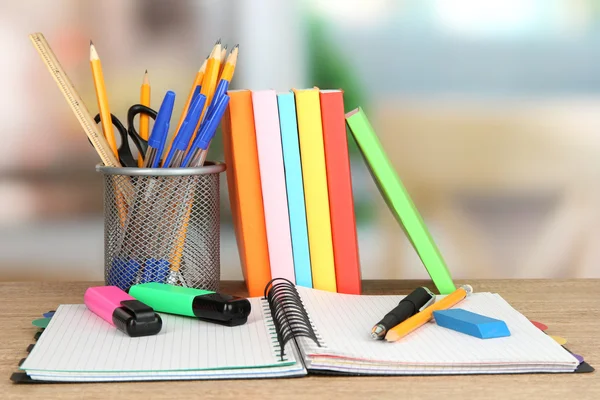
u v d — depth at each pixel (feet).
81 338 2.49
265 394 2.17
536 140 4.11
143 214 2.96
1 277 4.04
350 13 4.00
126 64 3.96
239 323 2.62
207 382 2.25
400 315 2.60
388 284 3.49
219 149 3.91
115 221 3.01
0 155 3.97
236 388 2.21
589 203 4.15
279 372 2.28
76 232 4.05
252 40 3.99
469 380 2.29
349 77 4.04
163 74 3.98
